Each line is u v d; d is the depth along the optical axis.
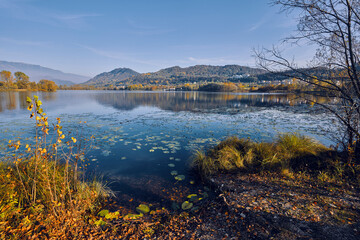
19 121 13.16
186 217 3.21
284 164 4.95
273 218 2.92
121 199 3.95
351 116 4.19
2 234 2.41
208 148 7.19
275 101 34.50
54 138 8.70
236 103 30.62
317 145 5.57
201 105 27.39
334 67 3.95
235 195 3.73
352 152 4.38
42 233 2.69
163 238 2.69
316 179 4.23
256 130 10.38
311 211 3.04
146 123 12.87
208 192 4.21
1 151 6.56
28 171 3.49
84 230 2.86
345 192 3.58
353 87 3.93
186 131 10.34
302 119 14.07
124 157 6.43
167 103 30.86
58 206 2.95
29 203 3.14
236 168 5.15
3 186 2.96
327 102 4.50
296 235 2.54
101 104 28.61
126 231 2.88
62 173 4.19
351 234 2.48
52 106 24.80
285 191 3.76
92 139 8.62
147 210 3.50
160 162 6.04
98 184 4.23
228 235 2.67
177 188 4.43
